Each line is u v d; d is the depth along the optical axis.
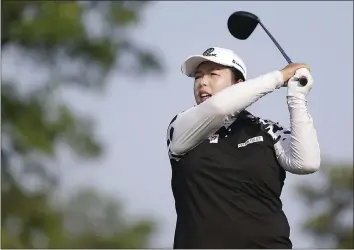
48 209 75.94
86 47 74.25
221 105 19.48
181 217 19.94
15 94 74.12
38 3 71.81
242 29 22.00
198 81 20.81
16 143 73.81
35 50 73.44
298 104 19.55
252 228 19.41
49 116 74.94
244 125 20.03
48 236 75.81
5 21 71.56
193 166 19.75
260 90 19.59
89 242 83.31
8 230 74.75
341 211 109.62
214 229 19.47
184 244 19.70
